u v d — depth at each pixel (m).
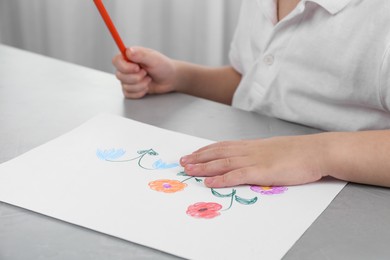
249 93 1.12
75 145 0.85
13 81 1.10
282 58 1.03
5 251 0.62
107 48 2.12
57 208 0.69
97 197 0.72
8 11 2.12
